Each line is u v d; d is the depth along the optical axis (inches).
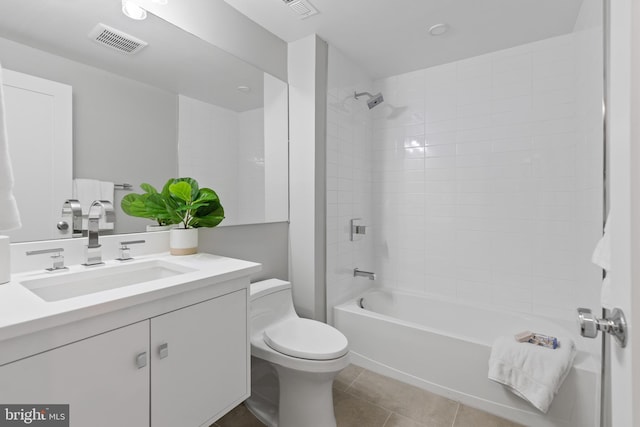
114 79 50.1
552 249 80.7
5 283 34.9
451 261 95.7
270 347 56.9
